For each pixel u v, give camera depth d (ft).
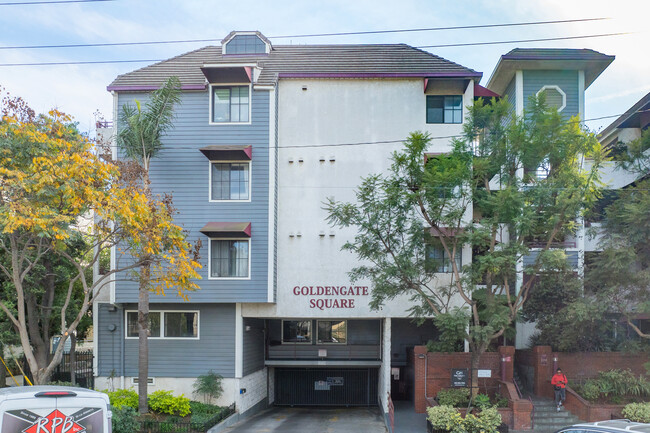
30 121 49.75
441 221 60.44
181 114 77.41
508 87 94.02
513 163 64.34
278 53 87.66
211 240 76.33
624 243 64.13
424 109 79.66
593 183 63.16
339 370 96.94
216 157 75.97
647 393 68.23
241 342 77.77
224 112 77.66
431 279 75.05
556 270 66.49
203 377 75.56
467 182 61.93
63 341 48.24
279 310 78.02
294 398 96.58
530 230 61.82
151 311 78.23
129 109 69.26
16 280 47.14
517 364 82.17
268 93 77.30
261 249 75.77
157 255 54.49
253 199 76.23
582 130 64.95
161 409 68.28
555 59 86.12
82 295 94.79
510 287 83.05
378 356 91.81
